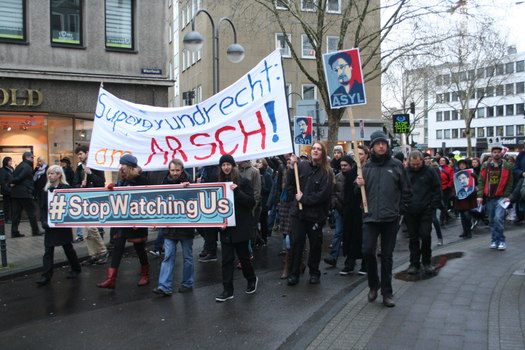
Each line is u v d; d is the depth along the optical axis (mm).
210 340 5023
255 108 7145
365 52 25281
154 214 6883
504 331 4773
